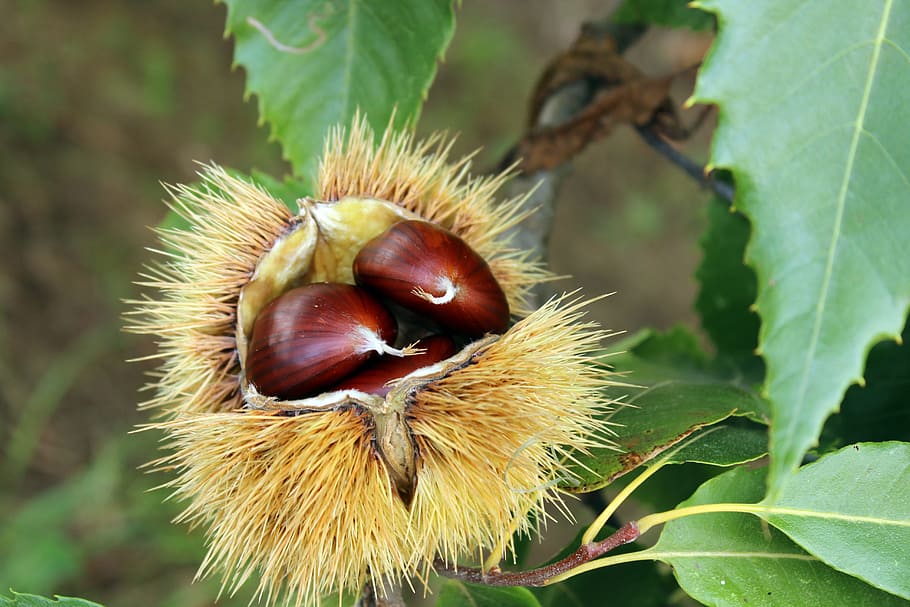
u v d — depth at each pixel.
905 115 0.44
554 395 0.48
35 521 0.88
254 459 0.49
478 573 0.48
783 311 0.44
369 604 0.49
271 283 0.51
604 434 0.49
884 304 0.44
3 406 0.97
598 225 1.28
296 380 0.49
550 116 0.56
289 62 0.52
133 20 1.22
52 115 1.12
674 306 1.25
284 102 0.52
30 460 0.95
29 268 1.04
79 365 1.02
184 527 0.90
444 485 0.48
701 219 0.61
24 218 1.06
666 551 0.48
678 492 0.54
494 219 0.51
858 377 0.43
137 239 1.10
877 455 0.47
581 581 0.53
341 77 0.52
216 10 1.28
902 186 0.44
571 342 0.49
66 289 1.05
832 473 0.47
